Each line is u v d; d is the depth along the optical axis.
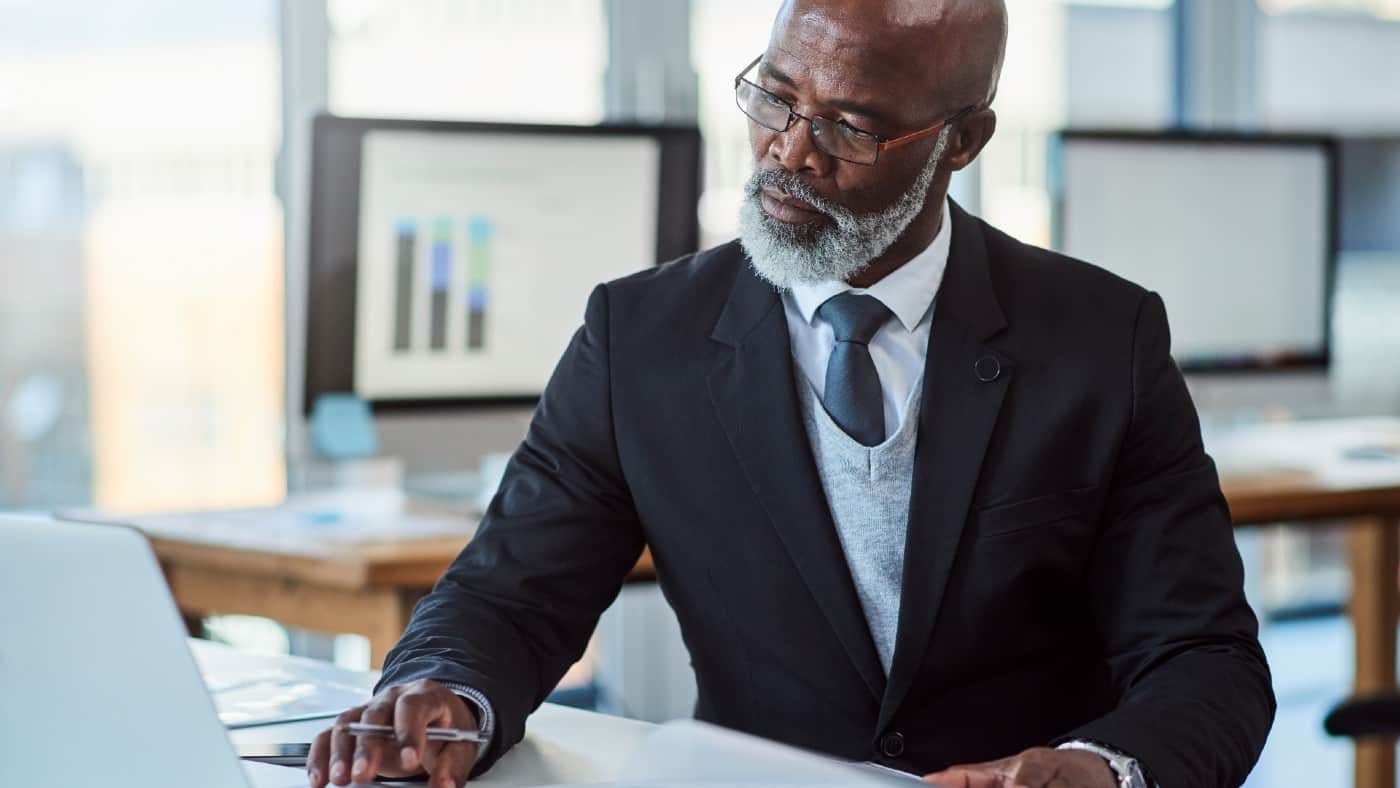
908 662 1.28
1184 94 3.66
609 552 1.37
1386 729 1.72
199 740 0.91
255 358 3.04
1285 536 4.04
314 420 2.46
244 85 2.98
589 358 1.39
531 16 3.09
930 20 1.29
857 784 0.87
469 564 1.33
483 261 2.52
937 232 1.40
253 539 2.05
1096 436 1.31
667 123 2.61
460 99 3.05
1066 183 2.86
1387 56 3.88
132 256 2.97
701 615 1.35
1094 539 1.33
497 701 1.12
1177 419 1.34
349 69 2.97
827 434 1.32
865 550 1.31
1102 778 1.07
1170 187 2.94
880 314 1.34
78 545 0.99
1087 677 1.37
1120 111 3.61
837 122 1.28
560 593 1.33
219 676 1.35
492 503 1.38
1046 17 3.50
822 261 1.30
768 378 1.33
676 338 1.38
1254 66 3.71
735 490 1.32
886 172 1.29
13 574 0.96
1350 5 3.83
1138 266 2.93
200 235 2.99
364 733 1.03
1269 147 3.01
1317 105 3.83
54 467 2.98
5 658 0.91
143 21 2.92
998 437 1.31
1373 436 3.03
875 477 1.31
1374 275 3.91
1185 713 1.16
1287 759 3.27
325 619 2.01
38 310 2.93
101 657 0.93
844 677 1.30
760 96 1.31
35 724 0.89
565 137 2.55
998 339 1.33
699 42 3.20
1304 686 3.69
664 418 1.35
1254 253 3.01
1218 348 2.99
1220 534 1.32
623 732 1.21
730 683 1.35
